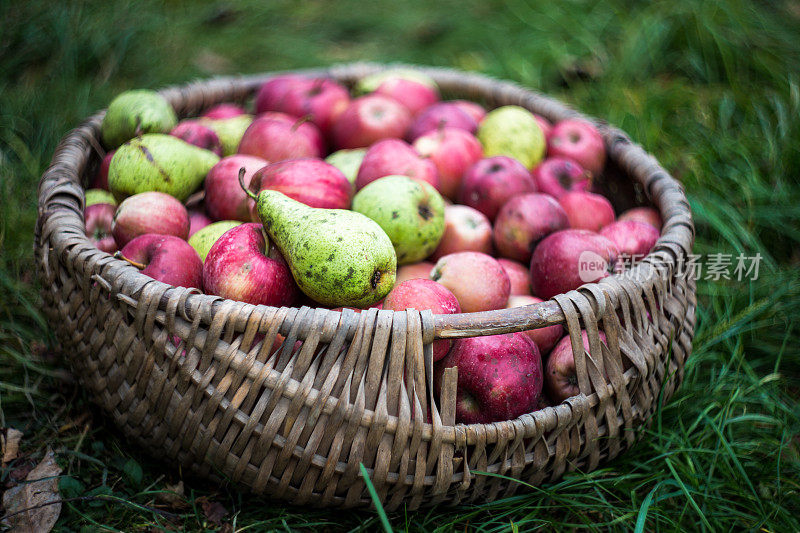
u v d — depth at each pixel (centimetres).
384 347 66
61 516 73
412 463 68
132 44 131
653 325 73
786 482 77
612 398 71
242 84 103
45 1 127
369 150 87
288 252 72
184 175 83
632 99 115
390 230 80
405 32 160
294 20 163
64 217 74
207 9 156
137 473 75
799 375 87
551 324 68
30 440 78
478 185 88
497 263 79
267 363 67
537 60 134
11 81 117
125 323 69
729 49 116
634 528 72
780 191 99
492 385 71
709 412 82
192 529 73
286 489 69
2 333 86
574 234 80
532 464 71
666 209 80
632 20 132
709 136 108
